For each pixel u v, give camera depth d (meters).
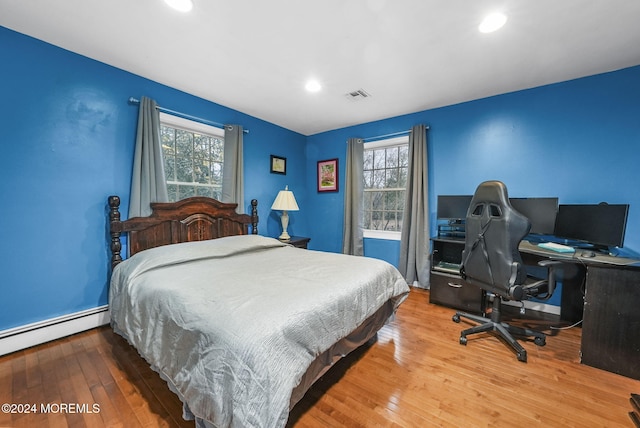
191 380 1.10
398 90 2.66
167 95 2.57
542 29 1.69
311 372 1.30
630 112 2.15
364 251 3.88
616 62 2.08
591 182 2.32
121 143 2.27
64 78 1.97
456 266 2.80
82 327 2.09
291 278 1.66
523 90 2.62
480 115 2.87
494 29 1.70
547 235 2.51
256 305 1.22
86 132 2.08
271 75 2.36
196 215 2.73
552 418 1.28
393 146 3.61
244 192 3.40
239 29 1.72
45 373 1.59
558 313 2.50
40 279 1.91
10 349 1.77
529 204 2.45
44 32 1.77
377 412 1.32
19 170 1.80
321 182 4.30
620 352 1.62
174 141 2.75
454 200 2.88
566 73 2.27
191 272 1.77
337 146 4.09
